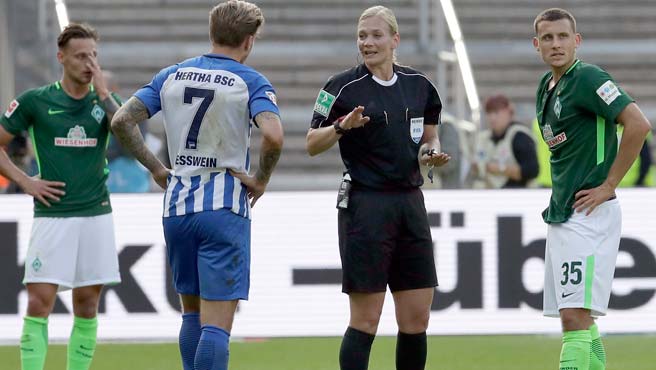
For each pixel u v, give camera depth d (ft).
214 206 68.33
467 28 207.51
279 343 114.32
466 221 110.93
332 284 111.14
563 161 73.10
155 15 207.21
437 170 139.85
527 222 111.24
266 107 68.13
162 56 198.39
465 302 110.83
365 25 73.67
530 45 207.00
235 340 116.37
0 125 80.12
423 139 76.64
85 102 80.94
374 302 74.54
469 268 110.83
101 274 81.61
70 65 79.82
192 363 72.38
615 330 110.73
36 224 80.69
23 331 80.48
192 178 69.05
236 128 68.80
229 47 70.18
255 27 70.44
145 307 109.70
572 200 72.23
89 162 81.10
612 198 72.49
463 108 170.50
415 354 76.13
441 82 175.94
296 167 187.83
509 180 134.82
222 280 68.39
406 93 74.43
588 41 207.51
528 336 120.37
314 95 196.34
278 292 110.93
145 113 70.23
